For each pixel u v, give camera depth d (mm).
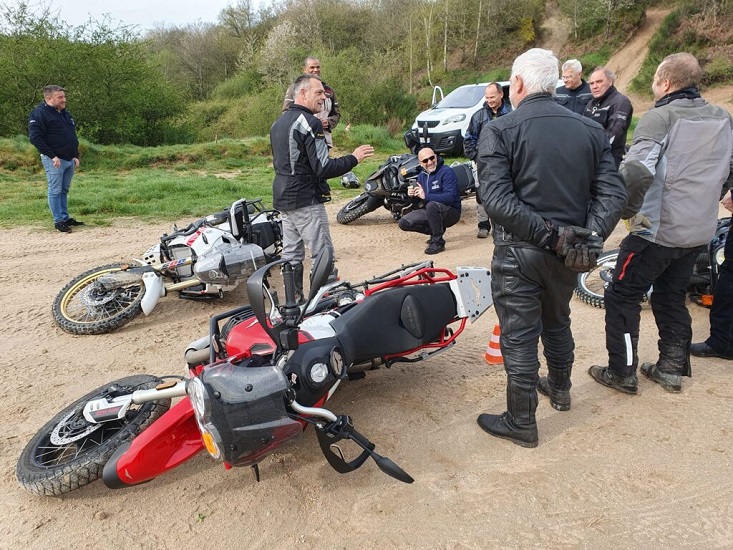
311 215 5207
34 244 8320
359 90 25578
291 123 4934
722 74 30969
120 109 24109
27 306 5953
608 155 3096
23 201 11250
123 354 4852
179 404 2982
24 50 21234
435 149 16109
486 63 45375
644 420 3586
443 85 43500
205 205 10672
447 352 4680
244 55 51875
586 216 3055
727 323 4195
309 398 3082
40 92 21312
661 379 3924
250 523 2902
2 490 3203
